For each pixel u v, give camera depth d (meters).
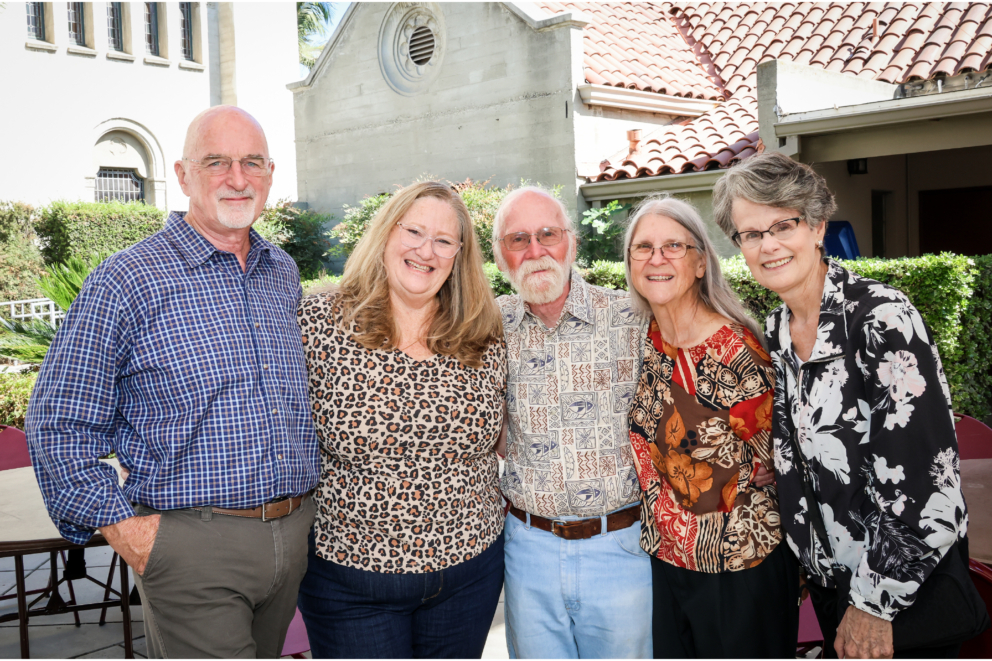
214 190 2.18
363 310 2.29
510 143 11.10
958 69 8.67
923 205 11.46
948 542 1.71
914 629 1.76
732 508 2.13
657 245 2.20
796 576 2.18
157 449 2.06
